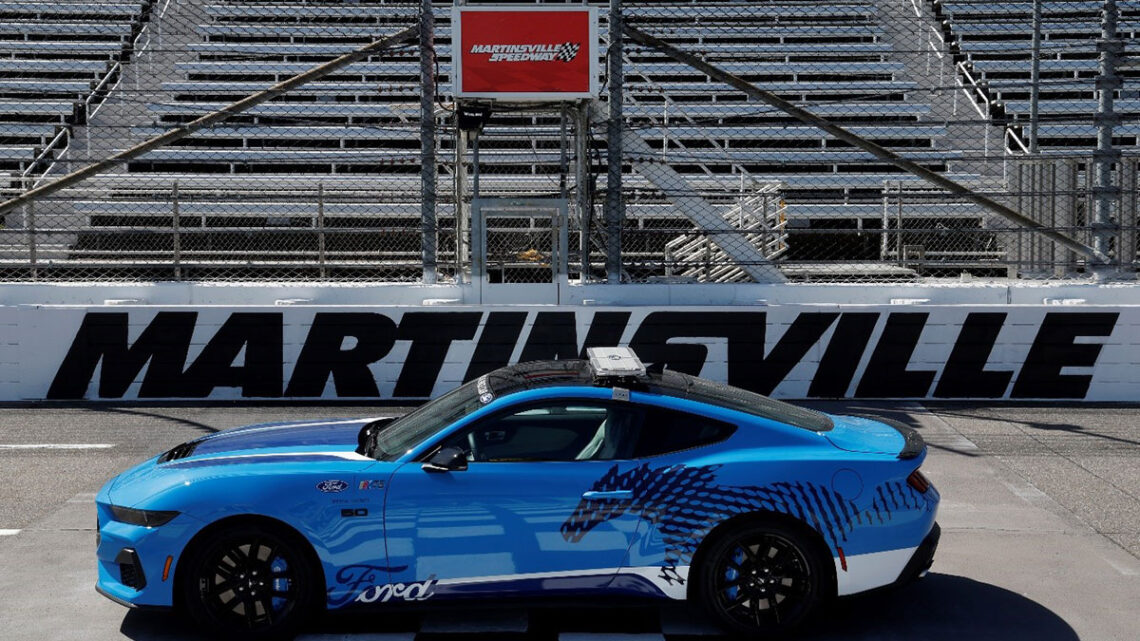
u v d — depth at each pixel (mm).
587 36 10977
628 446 5195
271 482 5059
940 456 8812
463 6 10914
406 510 5047
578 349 11008
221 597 5043
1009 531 6867
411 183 16453
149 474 5352
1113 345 10953
